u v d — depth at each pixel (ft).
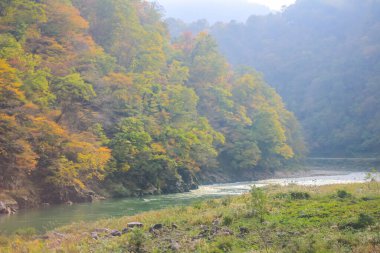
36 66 172.65
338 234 56.39
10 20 178.50
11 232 85.40
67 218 107.14
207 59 329.52
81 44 218.59
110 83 200.34
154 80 251.19
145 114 216.74
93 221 96.99
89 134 167.63
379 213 66.23
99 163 157.79
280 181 254.27
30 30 186.60
